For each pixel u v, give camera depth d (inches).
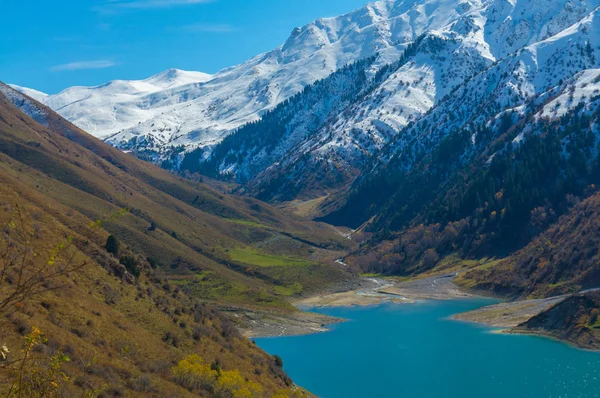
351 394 3161.9
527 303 5265.8
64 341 1610.5
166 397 1641.2
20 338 1440.7
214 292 5777.6
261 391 2119.8
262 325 5036.9
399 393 3147.1
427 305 5969.5
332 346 4345.5
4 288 1590.8
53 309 1820.9
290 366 3791.8
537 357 3690.9
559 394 2950.3
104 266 2588.6
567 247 5930.1
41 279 591.8
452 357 3843.5
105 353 1759.4
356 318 5462.6
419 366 3666.3
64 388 1232.2
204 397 1819.6
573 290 5329.7
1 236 2004.2
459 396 3043.8
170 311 2568.9
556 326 4220.0
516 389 3083.2
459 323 4960.6
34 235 2335.1
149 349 2027.6
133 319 2252.7
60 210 3363.7
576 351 3779.5
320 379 3469.5
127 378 1648.6
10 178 3341.5
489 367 3540.8
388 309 5876.0
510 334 4379.9
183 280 5989.2
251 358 2669.8
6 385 1062.4
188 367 1937.7
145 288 2701.8
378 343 4382.4
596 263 5383.9
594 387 3036.4
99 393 1407.5
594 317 4037.9
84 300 2076.8
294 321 5216.5
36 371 682.2
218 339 2608.3
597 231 5743.1
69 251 2436.0
